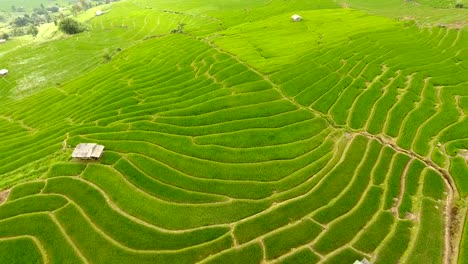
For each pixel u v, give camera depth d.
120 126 61.75
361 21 109.06
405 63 76.50
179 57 92.50
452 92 65.56
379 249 39.00
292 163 51.62
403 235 40.25
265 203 45.22
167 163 52.03
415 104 62.56
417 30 97.31
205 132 59.50
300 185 47.81
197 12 164.25
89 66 116.31
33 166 51.69
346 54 81.81
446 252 38.53
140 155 52.91
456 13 115.62
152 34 145.25
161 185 47.59
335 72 74.62
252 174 49.88
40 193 45.84
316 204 44.66
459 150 51.81
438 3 143.12
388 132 56.03
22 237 40.09
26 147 61.22
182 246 39.81
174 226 42.06
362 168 49.53
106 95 78.12
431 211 42.81
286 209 44.06
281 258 38.34
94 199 44.94
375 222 41.94
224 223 42.56
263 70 78.00
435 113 60.00
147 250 39.41
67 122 69.69
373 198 44.91
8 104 91.44
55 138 61.38
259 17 139.75
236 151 54.44
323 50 85.19
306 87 70.56
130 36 145.88
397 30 97.88
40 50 134.00
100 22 170.50
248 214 43.66
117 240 40.28
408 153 52.09
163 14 168.00
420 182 47.06
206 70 82.81
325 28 103.69
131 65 93.44
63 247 39.19
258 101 67.31
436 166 49.53
